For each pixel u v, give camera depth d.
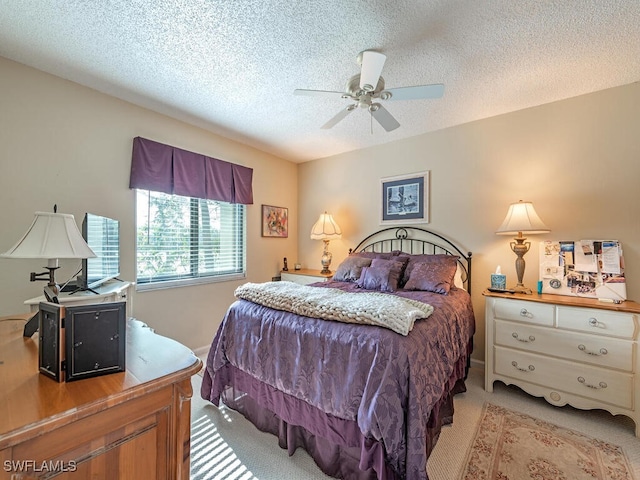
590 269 2.22
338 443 1.37
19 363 0.87
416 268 2.64
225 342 1.90
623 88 2.21
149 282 2.71
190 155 2.96
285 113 2.74
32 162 2.02
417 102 2.51
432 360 1.44
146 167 2.61
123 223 2.49
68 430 0.65
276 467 1.51
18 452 0.59
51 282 1.18
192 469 1.49
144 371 0.83
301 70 2.06
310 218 4.27
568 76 2.10
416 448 1.16
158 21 1.60
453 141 3.01
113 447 0.72
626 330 1.80
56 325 0.77
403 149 3.37
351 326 1.46
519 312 2.19
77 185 2.22
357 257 3.14
